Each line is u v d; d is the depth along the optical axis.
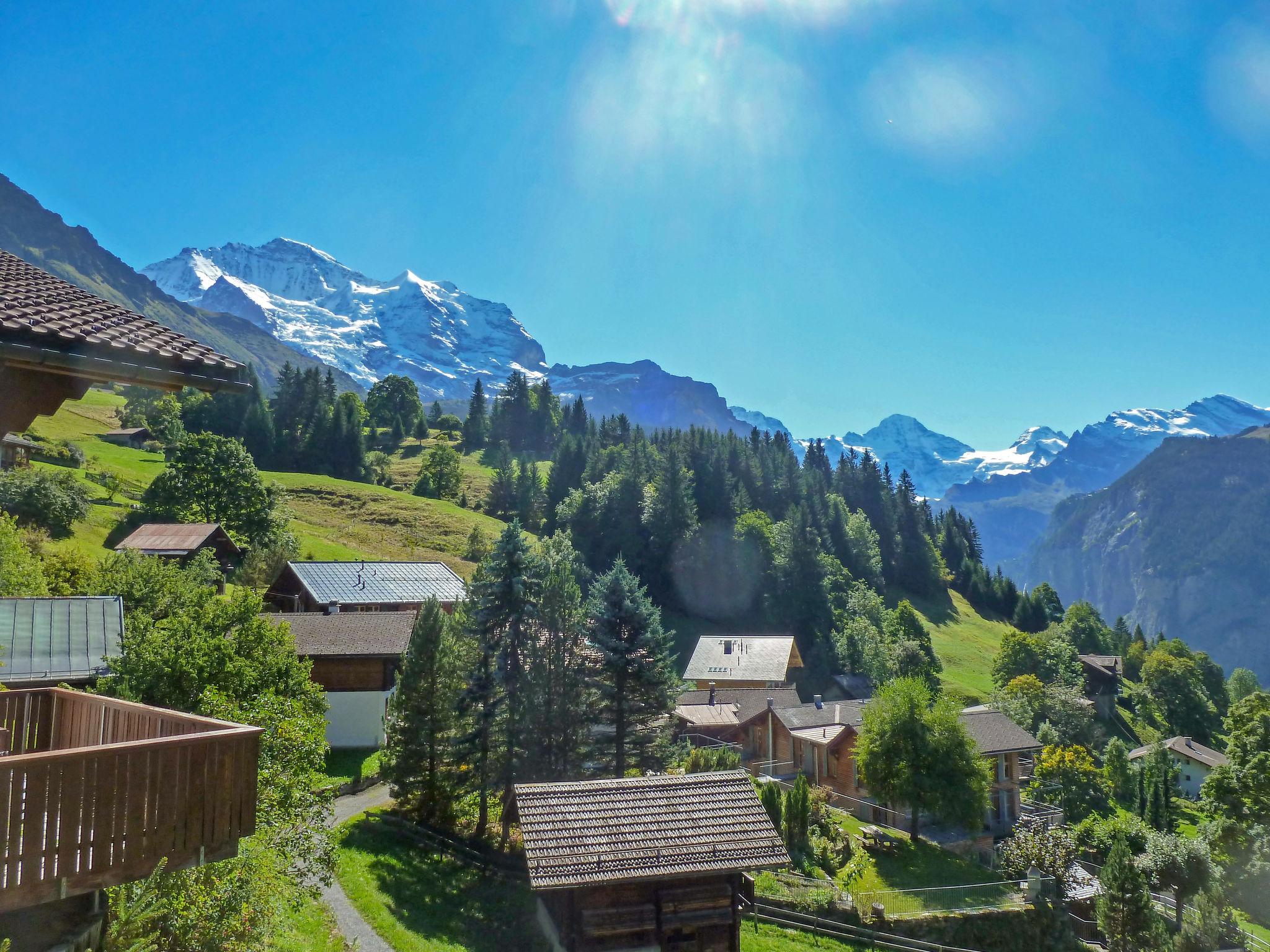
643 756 36.31
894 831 43.31
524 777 33.69
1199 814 72.50
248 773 10.02
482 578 37.16
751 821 21.23
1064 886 37.94
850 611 103.88
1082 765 62.72
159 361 8.87
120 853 8.73
